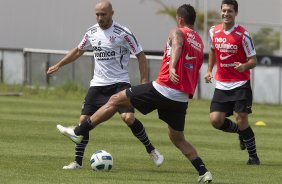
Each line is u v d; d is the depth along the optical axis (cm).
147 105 2745
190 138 4591
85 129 2834
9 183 2720
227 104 3519
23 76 9450
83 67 8806
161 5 11862
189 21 2747
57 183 2745
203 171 2761
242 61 3453
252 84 8512
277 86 8444
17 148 3775
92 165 3062
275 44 11800
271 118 6394
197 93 8494
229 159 3659
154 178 2944
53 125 5044
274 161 3631
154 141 4334
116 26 3128
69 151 3709
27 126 4922
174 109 2738
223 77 3500
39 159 3384
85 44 3188
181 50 2669
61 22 11744
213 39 3491
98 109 3002
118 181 2825
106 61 3134
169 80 2702
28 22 11850
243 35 3419
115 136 4503
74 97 8069
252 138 3494
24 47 11875
